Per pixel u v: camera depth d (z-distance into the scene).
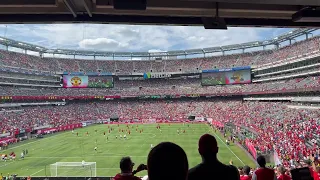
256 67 109.56
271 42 122.12
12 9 8.16
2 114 80.38
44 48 127.25
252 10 8.28
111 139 68.06
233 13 8.60
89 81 121.56
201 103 118.00
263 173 7.76
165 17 8.73
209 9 8.25
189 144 57.88
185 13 8.44
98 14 8.52
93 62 138.50
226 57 131.88
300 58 83.75
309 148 36.19
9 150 57.00
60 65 128.12
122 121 109.38
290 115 65.88
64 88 121.12
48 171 39.41
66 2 7.13
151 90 126.44
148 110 116.38
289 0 6.71
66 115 101.00
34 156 50.66
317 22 8.88
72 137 73.25
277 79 99.00
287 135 46.94
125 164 5.66
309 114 59.47
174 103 121.81
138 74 132.38
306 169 7.37
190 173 4.40
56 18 8.50
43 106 105.62
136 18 8.67
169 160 2.96
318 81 70.88
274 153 35.75
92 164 41.38
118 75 131.25
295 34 107.00
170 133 75.50
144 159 45.69
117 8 7.19
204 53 139.62
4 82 93.94
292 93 84.06
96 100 124.38
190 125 93.81
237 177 4.50
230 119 85.88
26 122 80.12
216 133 73.12
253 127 63.66
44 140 69.44
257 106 92.69
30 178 30.25
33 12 8.21
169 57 145.50
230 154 46.88
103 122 108.12
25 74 103.69
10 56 109.00
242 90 108.00
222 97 119.94
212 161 4.50
